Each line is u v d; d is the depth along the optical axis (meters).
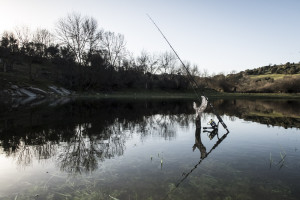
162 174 5.63
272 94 78.69
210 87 97.38
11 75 45.44
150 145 8.66
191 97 60.16
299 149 8.20
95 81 54.81
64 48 57.06
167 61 87.69
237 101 43.12
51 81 51.53
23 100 31.14
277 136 10.54
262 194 4.62
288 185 5.06
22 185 4.97
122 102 34.78
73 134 10.38
